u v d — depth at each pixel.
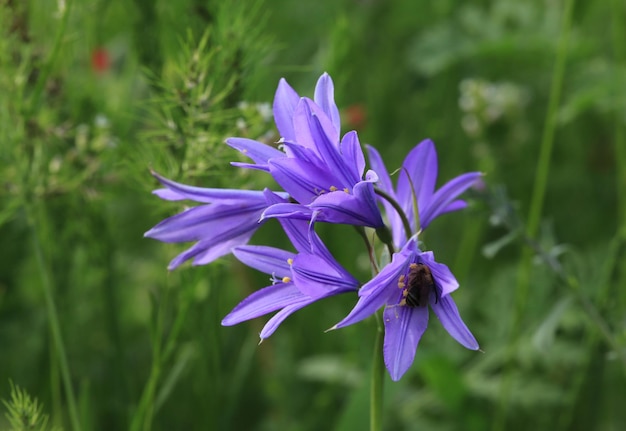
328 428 0.97
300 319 1.06
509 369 0.93
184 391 0.97
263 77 0.87
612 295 0.86
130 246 1.08
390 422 0.96
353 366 0.96
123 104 0.92
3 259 0.98
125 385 0.91
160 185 0.78
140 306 1.04
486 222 1.16
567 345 0.95
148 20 0.85
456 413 0.91
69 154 0.85
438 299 0.65
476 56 1.19
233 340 1.01
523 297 0.92
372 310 0.65
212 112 0.78
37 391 0.94
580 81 1.10
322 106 0.67
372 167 0.70
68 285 0.91
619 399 1.01
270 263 0.67
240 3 0.82
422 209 0.70
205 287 0.85
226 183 0.79
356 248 1.09
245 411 1.02
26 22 0.83
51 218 0.89
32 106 0.81
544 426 0.96
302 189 0.66
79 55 0.94
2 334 0.98
